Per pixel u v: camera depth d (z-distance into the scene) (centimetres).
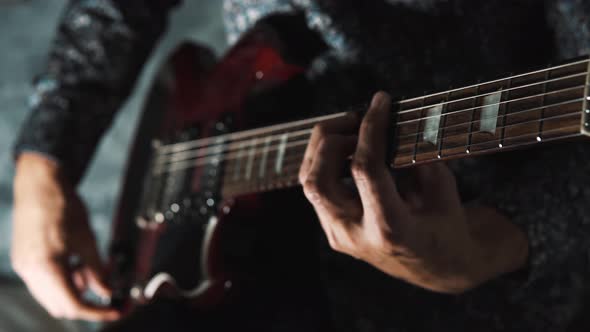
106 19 110
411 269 69
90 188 154
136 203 100
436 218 67
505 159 78
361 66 84
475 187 79
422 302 81
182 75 99
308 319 85
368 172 64
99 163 155
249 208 84
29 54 169
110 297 101
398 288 81
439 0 80
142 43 112
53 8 173
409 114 64
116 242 103
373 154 64
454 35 80
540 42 79
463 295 79
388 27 83
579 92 56
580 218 72
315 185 66
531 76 59
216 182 83
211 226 85
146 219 96
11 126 161
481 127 60
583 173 72
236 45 91
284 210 84
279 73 87
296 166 73
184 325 86
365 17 84
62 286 103
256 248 85
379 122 64
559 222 72
